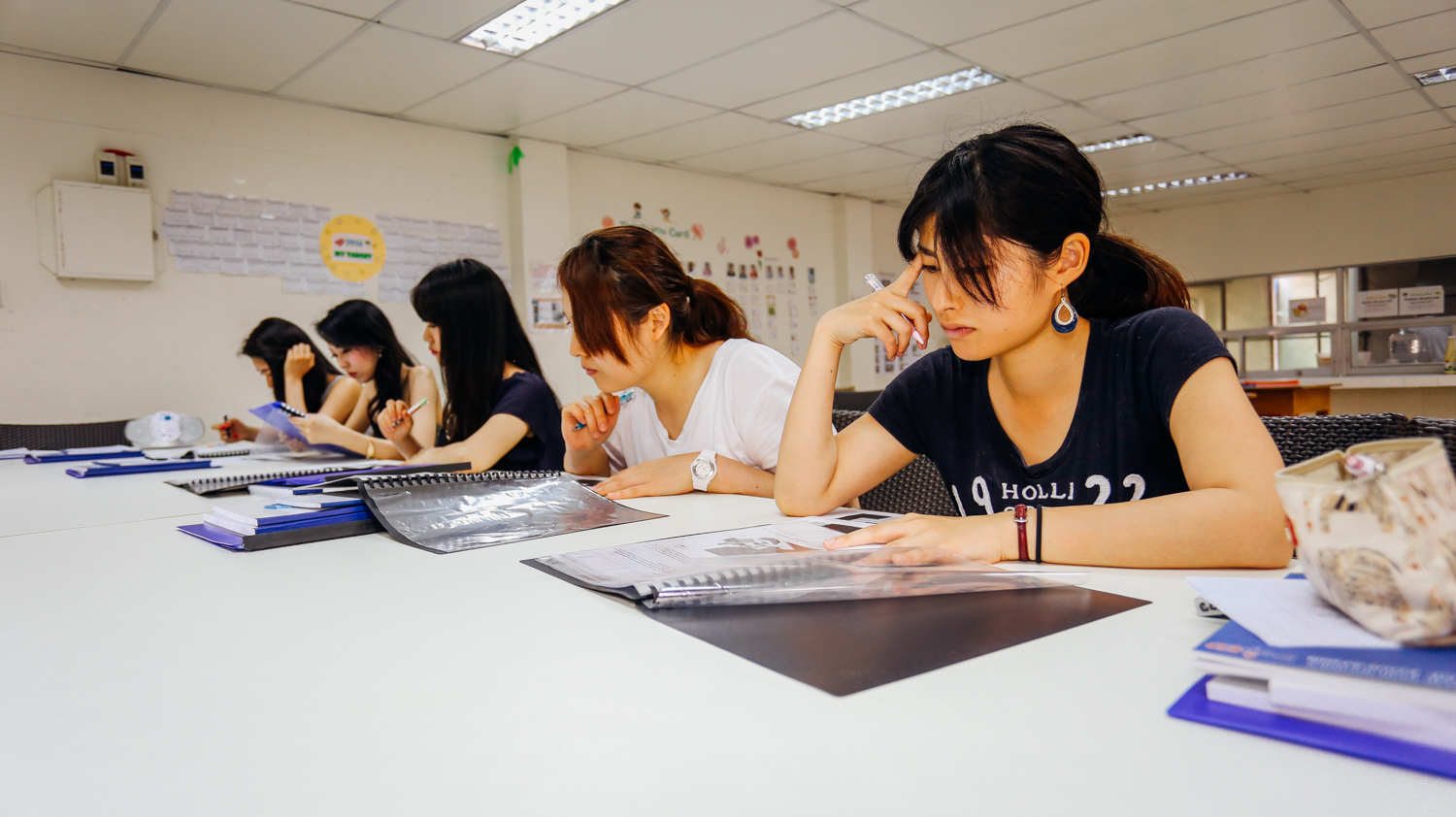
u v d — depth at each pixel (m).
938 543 0.68
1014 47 3.69
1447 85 4.33
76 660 0.50
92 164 3.59
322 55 3.54
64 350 3.55
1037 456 1.00
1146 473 0.92
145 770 0.34
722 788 0.31
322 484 1.04
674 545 0.75
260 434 2.29
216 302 3.93
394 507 0.93
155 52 3.45
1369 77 4.16
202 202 3.88
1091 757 0.32
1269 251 7.37
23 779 0.34
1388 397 6.67
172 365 3.81
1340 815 0.27
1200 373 0.79
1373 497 0.33
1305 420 0.97
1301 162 6.02
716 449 1.41
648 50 3.63
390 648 0.50
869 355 7.34
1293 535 0.37
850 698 0.39
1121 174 6.26
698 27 3.40
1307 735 0.33
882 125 4.92
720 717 0.38
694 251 6.08
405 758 0.35
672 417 1.51
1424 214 6.58
